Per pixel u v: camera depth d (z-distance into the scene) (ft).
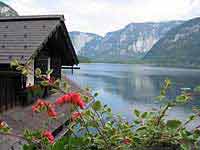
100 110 10.12
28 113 27.37
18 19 36.55
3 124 13.15
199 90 10.28
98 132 9.81
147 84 141.90
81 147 8.78
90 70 284.20
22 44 29.53
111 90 110.93
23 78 29.71
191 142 8.84
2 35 32.24
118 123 10.24
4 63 25.76
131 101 81.35
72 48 41.93
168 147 9.12
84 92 11.99
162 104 10.30
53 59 40.78
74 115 10.24
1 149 15.17
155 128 9.29
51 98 34.32
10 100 29.35
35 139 10.03
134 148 9.29
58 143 8.25
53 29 33.14
